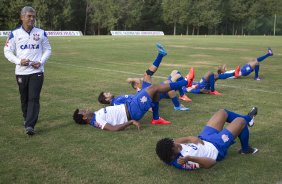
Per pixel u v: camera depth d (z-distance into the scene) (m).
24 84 5.74
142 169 4.48
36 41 5.69
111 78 11.34
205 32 78.94
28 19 5.57
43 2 55.00
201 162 4.21
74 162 4.68
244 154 4.99
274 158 4.86
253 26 76.12
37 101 5.79
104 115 6.00
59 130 5.99
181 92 8.30
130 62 16.17
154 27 74.00
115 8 62.81
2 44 26.14
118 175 4.31
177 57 19.14
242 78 11.90
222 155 4.50
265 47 28.09
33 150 5.09
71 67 14.05
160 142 4.30
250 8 75.06
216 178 4.24
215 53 22.03
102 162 4.69
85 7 64.56
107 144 5.35
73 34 51.25
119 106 6.10
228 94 9.09
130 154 4.96
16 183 4.09
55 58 17.47
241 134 4.84
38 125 6.26
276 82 11.09
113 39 38.62
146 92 6.01
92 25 67.00
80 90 9.33
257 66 11.44
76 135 5.75
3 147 5.19
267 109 7.53
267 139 5.63
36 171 4.41
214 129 4.73
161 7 71.06
